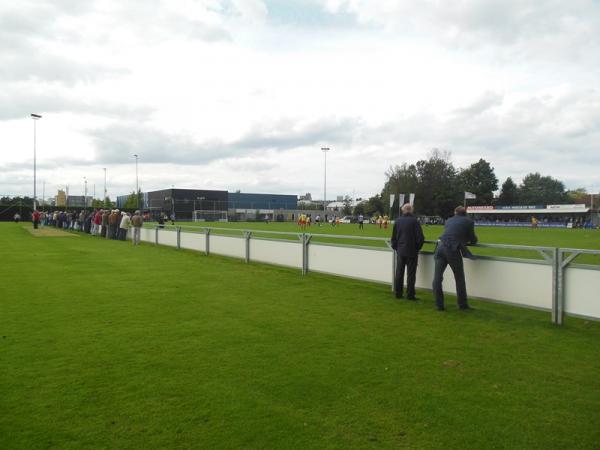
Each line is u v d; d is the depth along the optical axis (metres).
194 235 19.48
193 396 4.30
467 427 3.74
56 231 37.47
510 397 4.32
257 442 3.48
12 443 3.45
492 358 5.46
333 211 121.62
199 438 3.54
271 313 7.79
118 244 23.64
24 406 4.07
